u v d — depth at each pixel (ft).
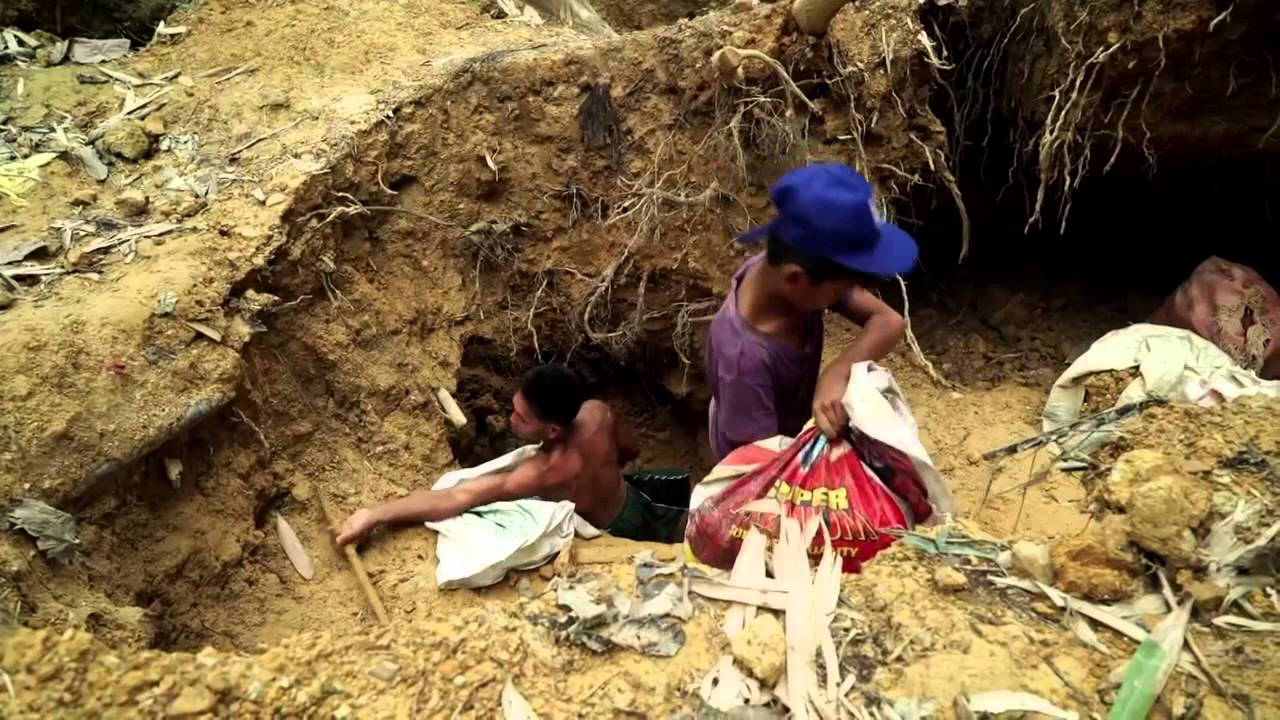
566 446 11.22
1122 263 16.47
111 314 9.53
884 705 6.72
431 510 10.56
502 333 14.06
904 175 13.41
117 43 14.67
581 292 14.17
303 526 10.71
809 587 7.68
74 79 13.65
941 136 13.42
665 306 14.51
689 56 13.16
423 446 12.11
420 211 13.00
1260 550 7.44
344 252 12.24
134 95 13.39
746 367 8.98
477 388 14.38
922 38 12.79
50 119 12.82
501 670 7.13
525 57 13.51
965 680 6.84
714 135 13.30
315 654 7.18
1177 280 15.89
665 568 8.02
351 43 14.40
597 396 16.03
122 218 11.30
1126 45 11.35
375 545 10.41
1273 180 13.94
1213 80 11.61
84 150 12.20
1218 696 6.61
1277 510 7.83
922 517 8.88
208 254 10.63
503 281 13.92
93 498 8.70
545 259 13.99
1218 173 14.05
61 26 16.39
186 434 9.55
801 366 9.21
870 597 7.59
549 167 13.66
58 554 8.10
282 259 11.16
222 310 10.19
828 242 7.77
